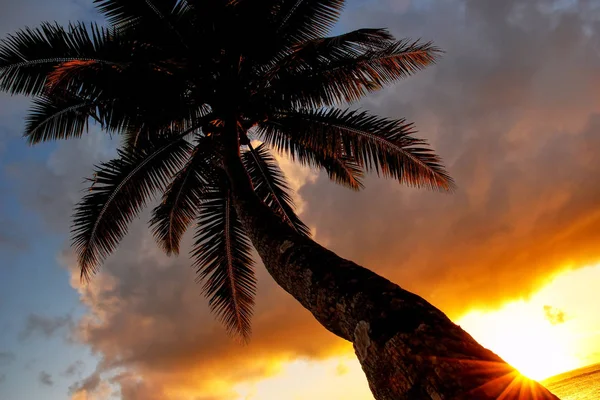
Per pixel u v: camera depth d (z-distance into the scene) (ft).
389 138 23.57
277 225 12.07
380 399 5.91
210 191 26.71
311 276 8.56
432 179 24.31
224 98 20.93
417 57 22.66
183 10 20.56
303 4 22.36
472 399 4.95
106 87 18.83
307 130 24.03
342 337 7.79
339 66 21.57
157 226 28.27
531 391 5.19
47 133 23.21
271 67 23.20
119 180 23.20
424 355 5.61
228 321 28.32
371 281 7.42
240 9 20.39
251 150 27.22
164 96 19.94
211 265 27.17
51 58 19.81
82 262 22.50
